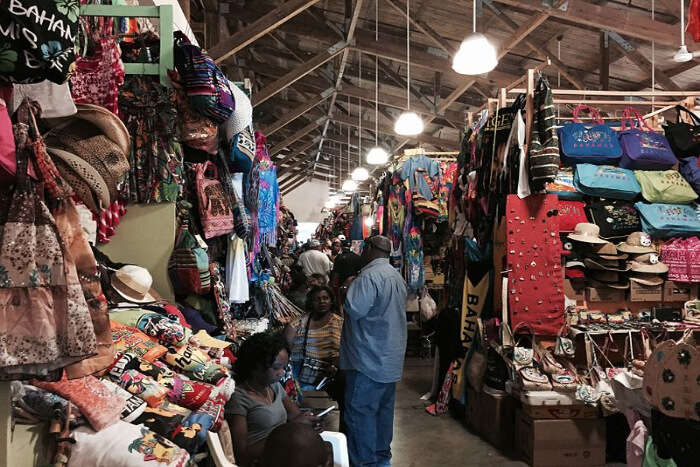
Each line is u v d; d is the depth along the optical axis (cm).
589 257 363
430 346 664
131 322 177
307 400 462
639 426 227
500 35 739
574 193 378
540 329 344
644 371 205
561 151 377
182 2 437
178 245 214
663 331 342
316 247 941
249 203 338
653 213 366
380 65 974
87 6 193
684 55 471
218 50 642
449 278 505
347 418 301
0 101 96
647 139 381
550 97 330
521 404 353
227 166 270
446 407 439
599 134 380
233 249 287
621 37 646
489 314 400
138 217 212
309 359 363
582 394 316
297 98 1430
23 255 96
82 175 124
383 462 309
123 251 212
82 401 124
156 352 166
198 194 237
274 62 1152
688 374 186
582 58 755
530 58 798
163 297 213
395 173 613
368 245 318
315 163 2398
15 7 86
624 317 356
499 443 361
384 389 299
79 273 107
